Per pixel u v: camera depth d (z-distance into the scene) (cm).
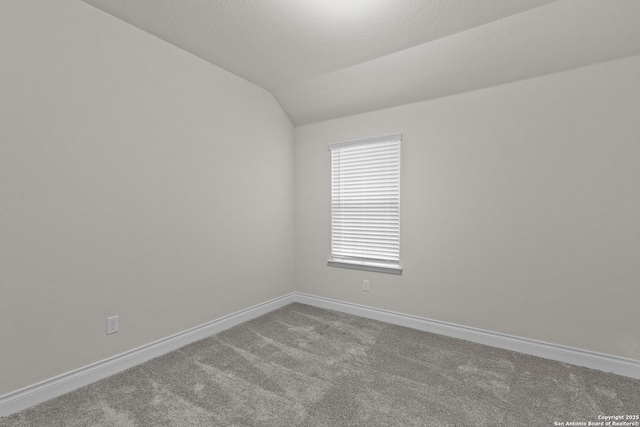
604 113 209
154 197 229
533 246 235
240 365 218
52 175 177
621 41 196
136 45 216
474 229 259
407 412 168
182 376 203
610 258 210
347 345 251
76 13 185
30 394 169
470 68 242
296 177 365
